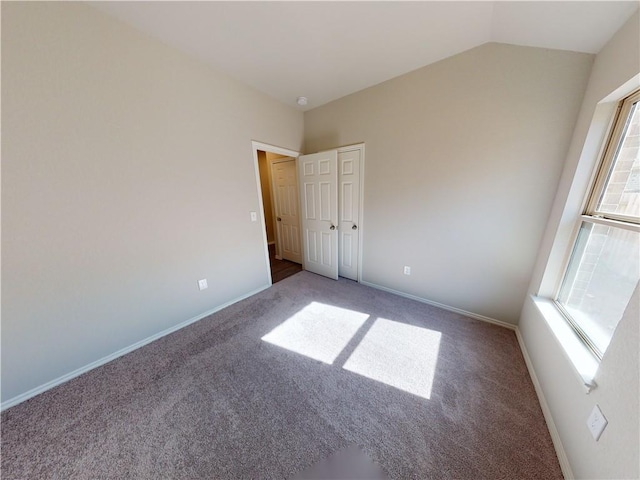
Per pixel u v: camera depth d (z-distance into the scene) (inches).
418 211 90.6
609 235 44.6
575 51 55.6
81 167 56.7
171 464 41.3
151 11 55.2
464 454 41.9
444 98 76.6
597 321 44.7
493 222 75.5
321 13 55.6
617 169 46.9
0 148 46.4
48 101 50.6
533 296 65.0
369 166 100.1
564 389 42.8
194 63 74.9
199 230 84.0
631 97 44.4
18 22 45.8
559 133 60.9
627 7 38.7
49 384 57.6
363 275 116.6
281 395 54.9
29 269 52.4
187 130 75.9
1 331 50.6
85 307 61.4
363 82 90.4
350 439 44.8
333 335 77.0
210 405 52.6
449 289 89.9
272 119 104.3
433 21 57.8
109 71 58.3
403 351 68.8
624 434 27.8
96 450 43.6
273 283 120.7
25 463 41.8
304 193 123.7
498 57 65.4
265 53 72.4
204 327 83.0
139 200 67.7
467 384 56.8
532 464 40.3
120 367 64.4
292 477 39.2
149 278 73.0
